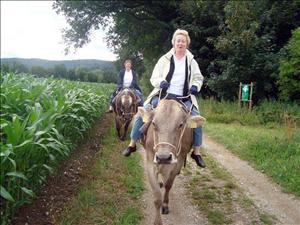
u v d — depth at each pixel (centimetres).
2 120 517
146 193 713
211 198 705
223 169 898
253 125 1550
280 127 1444
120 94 1175
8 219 517
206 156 1014
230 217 629
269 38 1853
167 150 491
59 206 619
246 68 1833
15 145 507
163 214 630
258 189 764
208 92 2214
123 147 1076
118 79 1273
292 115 1445
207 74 2203
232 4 1880
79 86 1491
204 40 2252
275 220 623
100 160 893
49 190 672
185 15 2333
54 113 651
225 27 1967
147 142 553
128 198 681
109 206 632
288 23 1930
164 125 502
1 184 487
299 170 837
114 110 1208
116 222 571
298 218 635
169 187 606
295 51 1546
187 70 589
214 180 815
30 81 1167
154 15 2667
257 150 1020
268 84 1812
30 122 585
